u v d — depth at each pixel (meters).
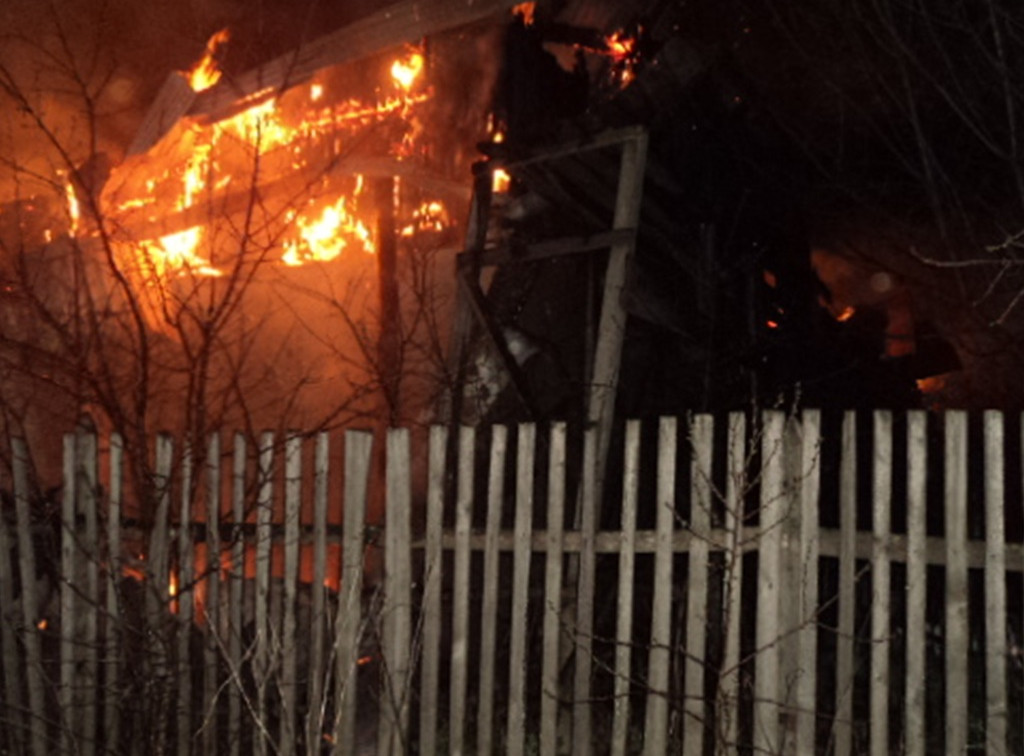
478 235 7.58
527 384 7.20
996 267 10.73
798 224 10.20
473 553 6.98
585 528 4.52
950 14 8.94
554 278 7.84
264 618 4.82
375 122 11.65
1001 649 3.76
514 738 4.54
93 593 5.22
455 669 4.70
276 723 5.09
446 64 11.20
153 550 5.02
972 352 10.92
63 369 5.57
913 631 3.90
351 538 4.84
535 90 9.94
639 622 6.35
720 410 7.91
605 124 7.06
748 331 8.60
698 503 4.27
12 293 6.75
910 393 11.13
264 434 5.03
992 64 8.68
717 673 4.11
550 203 8.11
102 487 5.37
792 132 10.34
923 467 3.93
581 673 4.48
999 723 3.76
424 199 11.09
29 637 5.28
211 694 4.93
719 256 8.62
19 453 5.40
